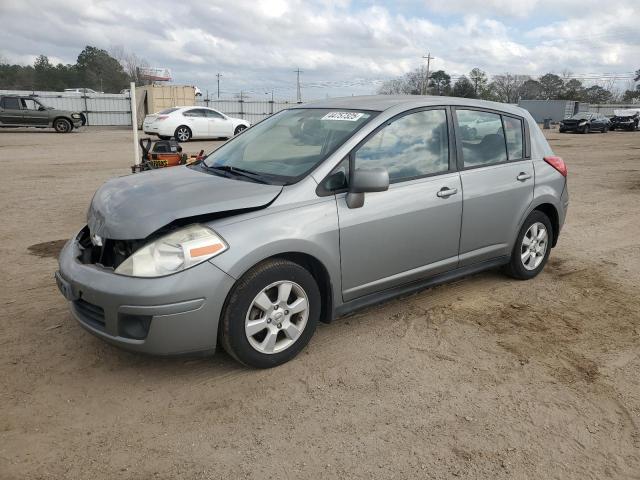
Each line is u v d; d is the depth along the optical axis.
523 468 2.67
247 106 39.44
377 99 4.34
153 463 2.64
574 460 2.74
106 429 2.88
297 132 4.12
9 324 4.07
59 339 3.84
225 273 3.12
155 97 33.12
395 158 3.96
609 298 4.87
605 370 3.61
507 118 4.88
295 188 3.49
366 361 3.64
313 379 3.41
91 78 74.88
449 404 3.18
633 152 20.38
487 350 3.84
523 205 4.85
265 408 3.10
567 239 6.99
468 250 4.50
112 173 12.26
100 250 3.40
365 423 2.98
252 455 2.71
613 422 3.05
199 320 3.10
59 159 14.80
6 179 11.05
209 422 2.96
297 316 3.58
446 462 2.69
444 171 4.25
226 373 3.45
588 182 12.18
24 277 5.12
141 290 2.99
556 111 57.22
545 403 3.21
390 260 3.93
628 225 7.86
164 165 6.64
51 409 3.04
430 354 3.76
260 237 3.24
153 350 3.09
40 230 6.91
